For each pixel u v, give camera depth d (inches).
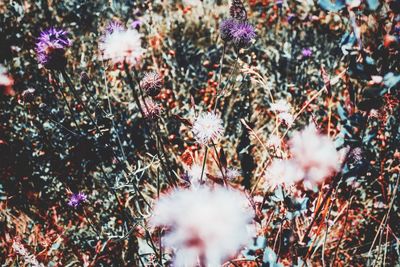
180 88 49.3
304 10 59.8
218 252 13.3
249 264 30.7
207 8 67.4
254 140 41.2
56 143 42.9
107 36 23.4
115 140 41.9
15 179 41.8
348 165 25.0
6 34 54.7
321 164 22.1
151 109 29.0
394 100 28.9
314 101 44.4
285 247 27.2
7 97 45.6
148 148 40.8
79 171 41.0
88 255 36.4
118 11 56.9
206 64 52.8
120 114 43.9
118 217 38.5
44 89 45.8
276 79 48.8
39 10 57.3
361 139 24.6
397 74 23.3
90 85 46.7
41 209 40.7
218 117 26.2
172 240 13.8
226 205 13.8
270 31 62.2
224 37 32.3
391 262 31.9
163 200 16.1
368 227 35.1
